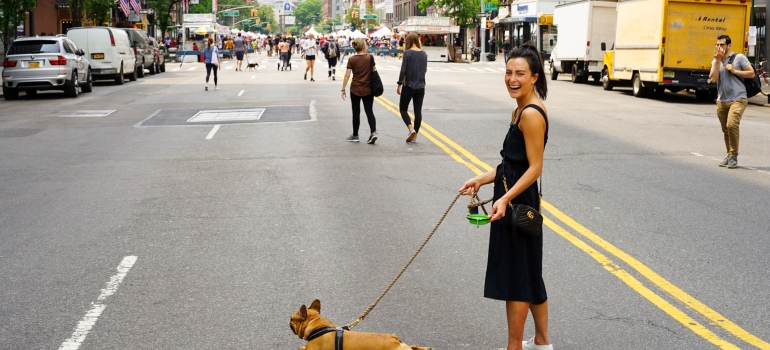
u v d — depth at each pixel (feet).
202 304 19.97
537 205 15.57
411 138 48.11
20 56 82.07
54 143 50.11
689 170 40.16
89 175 38.50
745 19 83.87
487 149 46.09
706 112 72.23
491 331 18.07
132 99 82.17
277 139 50.24
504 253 15.21
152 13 220.43
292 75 126.31
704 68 83.66
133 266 23.25
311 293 20.77
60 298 20.44
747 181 37.24
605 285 21.50
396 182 36.04
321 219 29.07
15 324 18.57
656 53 84.43
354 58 47.32
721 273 22.59
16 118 64.64
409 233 27.07
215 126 57.62
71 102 79.36
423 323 18.56
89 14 134.00
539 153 14.89
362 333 13.76
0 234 27.14
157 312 19.40
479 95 85.71
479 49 210.59
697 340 17.58
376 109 68.49
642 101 83.97
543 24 159.63
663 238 26.50
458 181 36.37
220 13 440.04
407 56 47.44
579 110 71.15
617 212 30.35
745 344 17.34
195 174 38.37
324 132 53.47
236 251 24.84
